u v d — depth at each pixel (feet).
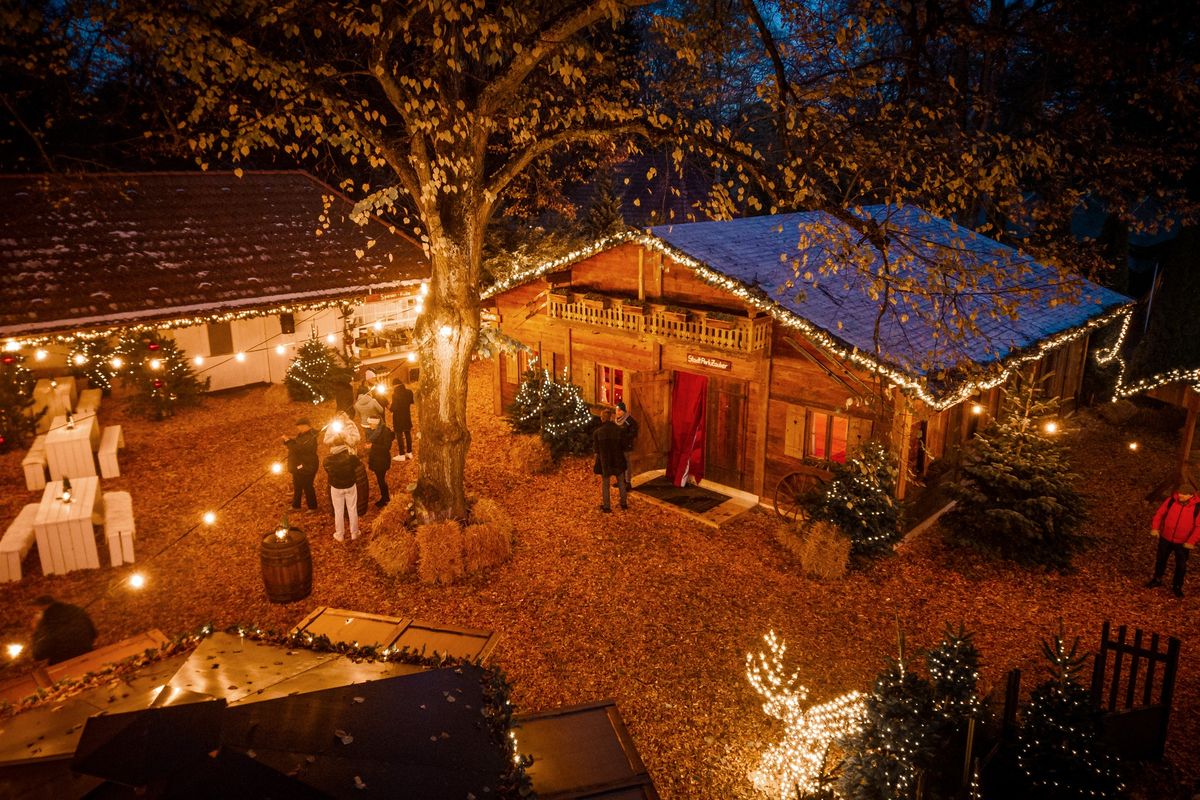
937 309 44.86
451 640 28.84
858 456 39.78
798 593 36.83
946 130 39.96
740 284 42.37
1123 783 22.97
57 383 59.77
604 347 53.98
